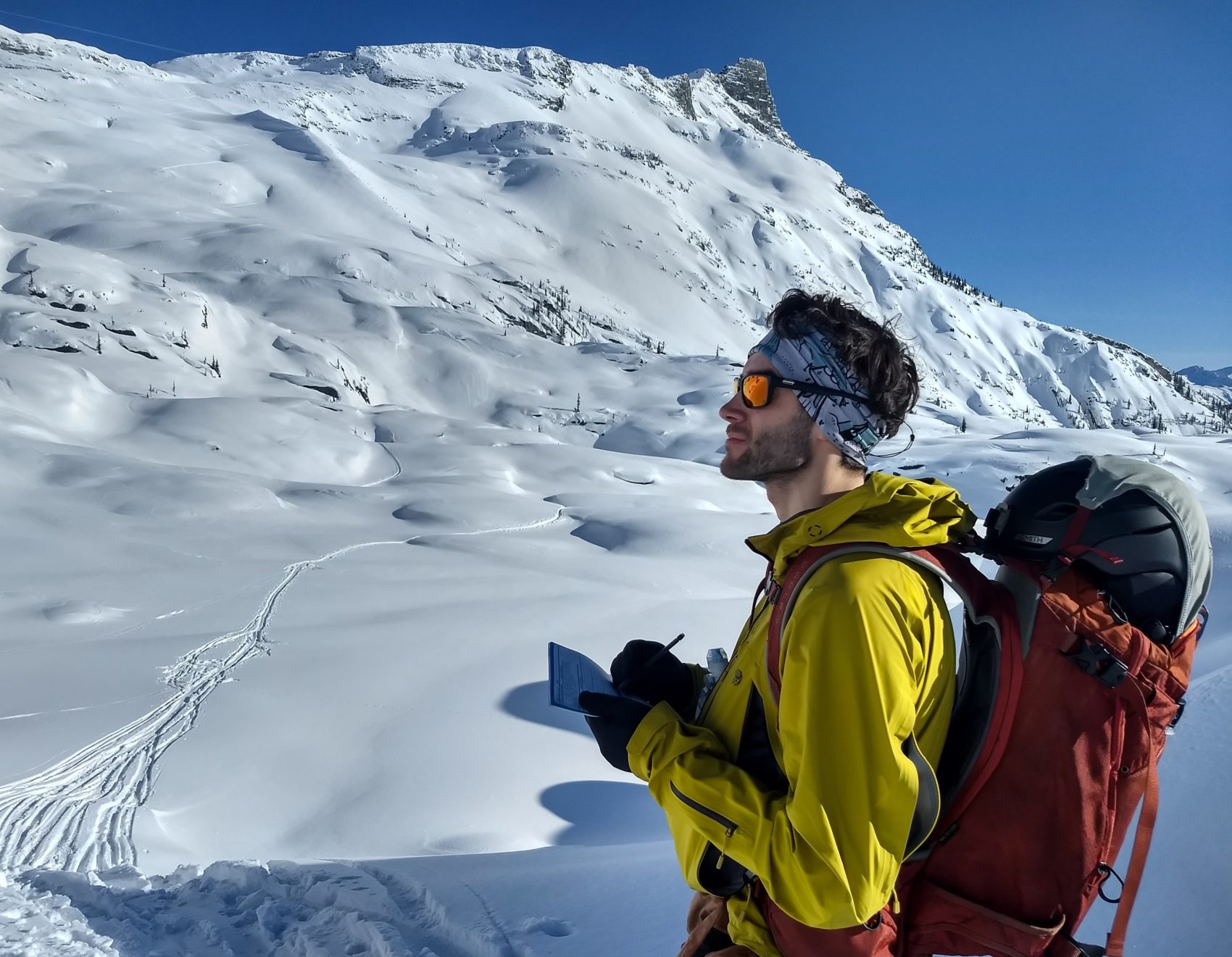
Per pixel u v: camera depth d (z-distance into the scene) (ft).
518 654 102.58
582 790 71.15
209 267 585.63
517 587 137.90
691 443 453.99
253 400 314.96
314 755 72.84
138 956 10.54
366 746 75.46
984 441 384.27
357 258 631.15
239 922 11.59
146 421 269.64
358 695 86.48
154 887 12.99
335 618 115.24
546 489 258.78
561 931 10.28
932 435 452.76
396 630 108.78
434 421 332.19
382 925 10.42
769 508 269.85
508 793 69.15
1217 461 347.77
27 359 281.95
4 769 65.16
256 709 80.79
